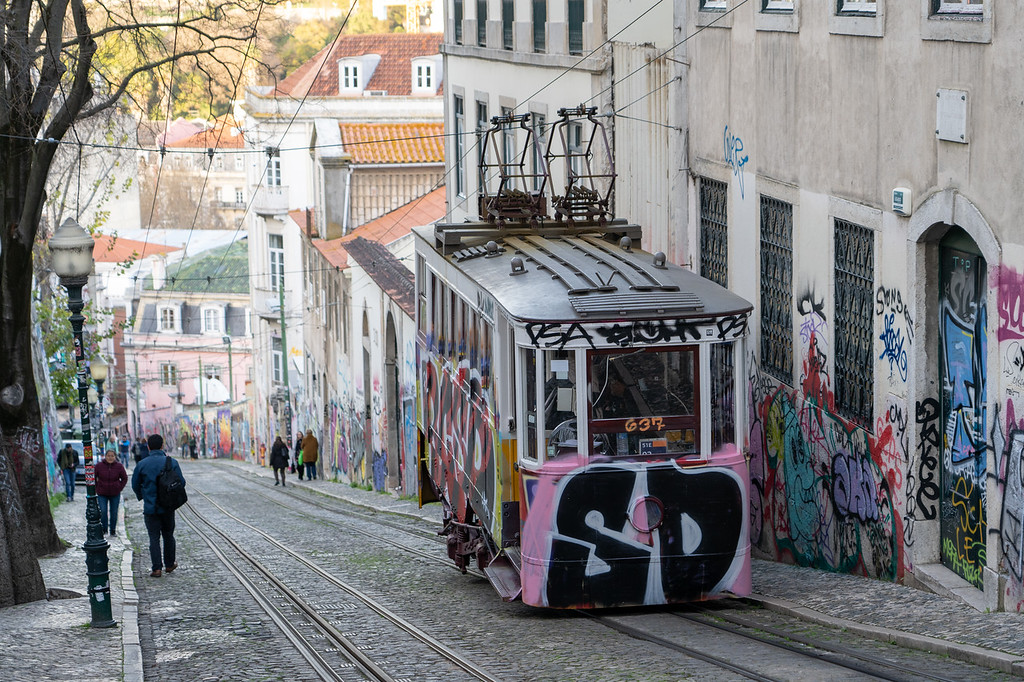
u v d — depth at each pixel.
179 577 16.28
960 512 10.95
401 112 58.38
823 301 13.15
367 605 13.30
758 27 14.55
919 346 11.28
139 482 16.28
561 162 23.14
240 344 84.00
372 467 36.66
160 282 83.75
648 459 11.08
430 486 17.75
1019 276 9.55
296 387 55.88
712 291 11.55
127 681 9.62
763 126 14.57
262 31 17.83
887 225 11.70
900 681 8.15
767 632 10.33
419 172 44.09
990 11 9.80
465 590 14.04
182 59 17.77
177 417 84.50
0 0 15.63
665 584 11.13
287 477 48.47
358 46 64.56
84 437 12.14
